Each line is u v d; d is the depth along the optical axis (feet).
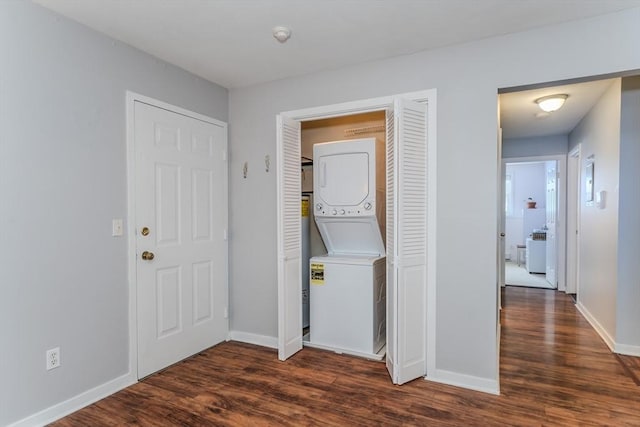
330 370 8.95
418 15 6.95
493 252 7.91
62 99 6.91
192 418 6.86
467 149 8.11
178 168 9.36
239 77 10.14
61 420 6.77
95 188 7.47
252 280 10.86
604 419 6.75
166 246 9.03
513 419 6.78
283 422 6.73
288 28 7.40
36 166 6.51
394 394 7.73
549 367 9.07
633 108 9.69
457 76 8.18
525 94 11.23
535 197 28.43
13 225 6.21
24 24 6.34
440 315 8.40
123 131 8.03
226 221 11.00
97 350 7.52
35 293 6.51
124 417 6.88
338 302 10.16
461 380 8.18
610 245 10.60
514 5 6.61
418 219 8.37
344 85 9.44
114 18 7.02
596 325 11.99
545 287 18.93
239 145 10.98
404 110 8.05
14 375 6.22
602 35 6.98
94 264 7.45
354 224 10.69
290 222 9.90
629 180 9.78
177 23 7.20
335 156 10.57
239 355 9.91
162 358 8.94
